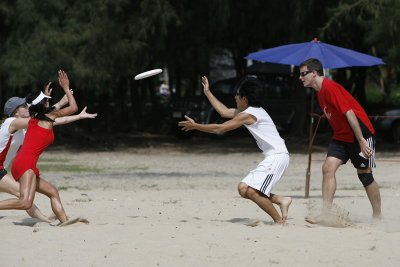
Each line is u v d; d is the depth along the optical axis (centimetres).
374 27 5309
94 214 2445
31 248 1716
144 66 5903
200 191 3378
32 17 5516
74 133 6925
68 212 2497
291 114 7244
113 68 5647
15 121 2161
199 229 1956
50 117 2120
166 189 3497
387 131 6719
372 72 10425
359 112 2192
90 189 3469
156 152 5931
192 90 9181
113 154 5741
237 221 2277
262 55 3011
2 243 1769
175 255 1634
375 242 1777
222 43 7156
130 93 8938
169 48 6456
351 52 2977
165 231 1919
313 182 3872
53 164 4866
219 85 7062
